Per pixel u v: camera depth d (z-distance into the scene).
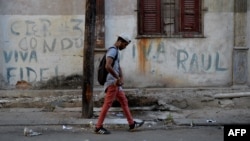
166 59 12.88
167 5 12.93
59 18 12.69
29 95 12.51
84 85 10.55
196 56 12.92
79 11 12.71
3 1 12.56
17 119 10.50
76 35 12.74
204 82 12.95
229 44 12.91
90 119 10.45
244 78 12.89
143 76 12.84
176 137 8.82
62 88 12.79
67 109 11.68
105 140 8.55
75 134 9.12
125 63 12.81
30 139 8.66
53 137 8.84
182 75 12.91
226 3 12.91
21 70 12.72
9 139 8.67
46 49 12.72
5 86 12.71
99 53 12.70
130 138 8.73
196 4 12.92
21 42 12.67
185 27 12.93
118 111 11.25
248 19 12.84
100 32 12.64
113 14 12.70
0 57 12.66
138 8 12.84
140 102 11.80
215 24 12.93
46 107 11.93
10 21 12.61
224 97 12.30
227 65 12.95
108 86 9.12
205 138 8.73
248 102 12.27
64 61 12.77
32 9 12.63
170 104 11.93
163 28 12.93
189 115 11.08
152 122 10.24
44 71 12.75
